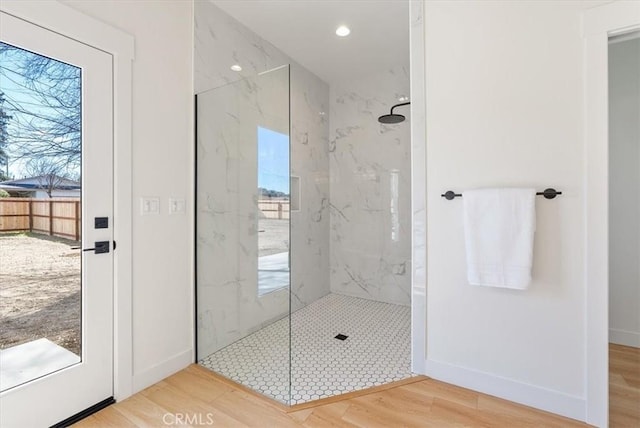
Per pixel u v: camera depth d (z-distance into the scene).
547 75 1.61
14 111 1.42
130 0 1.82
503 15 1.71
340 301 3.57
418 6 1.93
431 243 1.93
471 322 1.83
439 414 1.63
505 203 1.65
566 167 1.57
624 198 2.38
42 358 1.51
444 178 1.88
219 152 2.28
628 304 2.36
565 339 1.59
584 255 1.54
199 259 2.23
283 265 2.20
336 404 1.73
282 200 2.19
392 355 2.31
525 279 1.61
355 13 2.41
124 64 1.78
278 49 2.95
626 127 2.37
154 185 1.96
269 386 1.92
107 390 1.74
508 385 1.73
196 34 2.20
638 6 1.41
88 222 1.65
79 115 1.61
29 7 1.41
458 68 1.83
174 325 2.09
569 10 1.55
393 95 3.38
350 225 3.70
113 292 1.76
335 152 3.77
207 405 1.73
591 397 1.53
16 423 1.42
